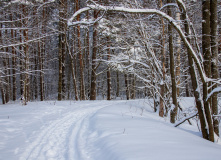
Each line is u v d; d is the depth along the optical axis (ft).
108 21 32.42
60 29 49.06
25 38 35.76
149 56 32.58
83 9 15.30
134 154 10.46
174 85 25.80
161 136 14.38
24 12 35.37
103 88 98.58
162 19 28.68
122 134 14.87
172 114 25.72
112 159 10.62
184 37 16.30
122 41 34.68
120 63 35.04
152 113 32.60
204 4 18.15
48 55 83.82
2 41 31.17
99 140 14.66
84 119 24.71
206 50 18.10
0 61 54.85
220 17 32.12
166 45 32.99
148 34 32.35
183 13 18.30
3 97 64.34
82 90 60.44
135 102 43.91
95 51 53.21
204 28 18.13
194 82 17.58
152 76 32.42
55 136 17.44
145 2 30.07
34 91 94.58
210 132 16.66
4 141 15.80
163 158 9.73
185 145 12.21
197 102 17.46
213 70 19.27
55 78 107.34
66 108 34.86
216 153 10.70
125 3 27.32
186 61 34.01
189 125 26.68
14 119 23.25
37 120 24.00
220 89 15.57
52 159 12.58
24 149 14.26
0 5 33.50
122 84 107.24
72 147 14.42
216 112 18.98
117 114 25.32
